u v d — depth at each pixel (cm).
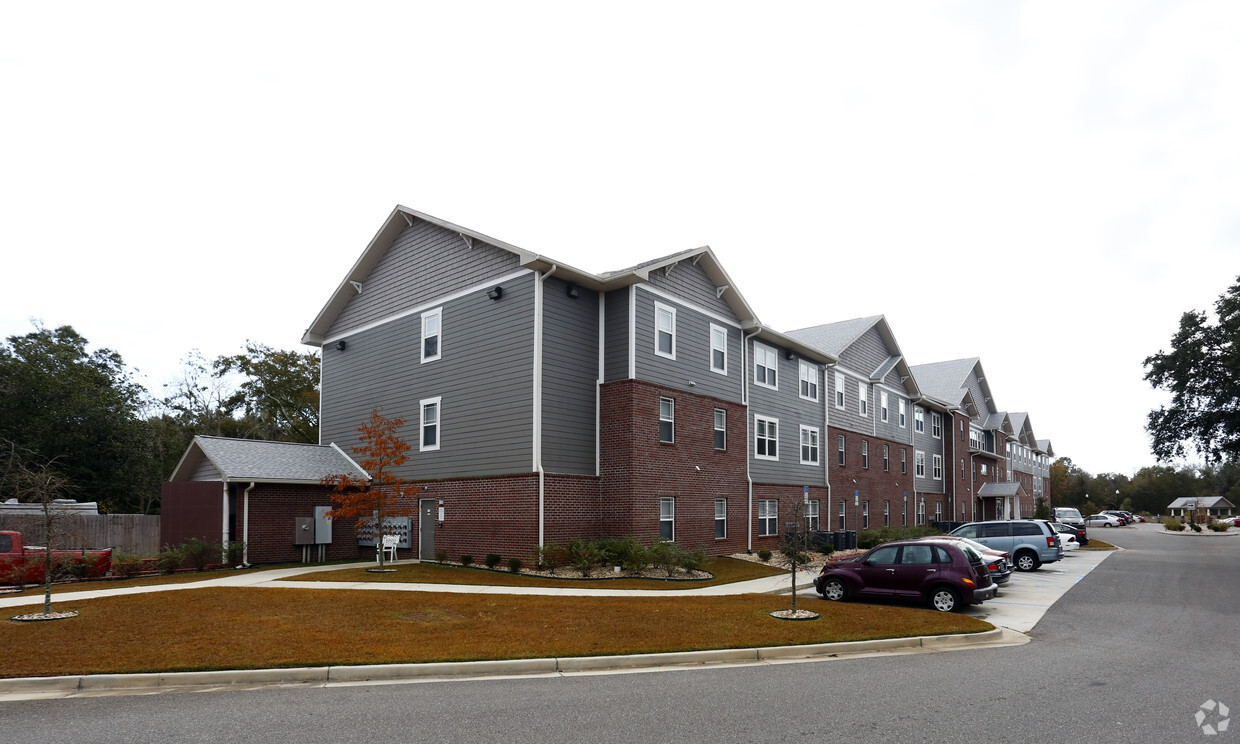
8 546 1834
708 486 2611
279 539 2384
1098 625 1476
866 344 4200
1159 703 838
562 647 1075
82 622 1190
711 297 2762
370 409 2752
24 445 3272
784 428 3228
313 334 2973
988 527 2734
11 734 702
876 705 821
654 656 1048
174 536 2330
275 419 4762
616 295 2405
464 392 2392
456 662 980
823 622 1338
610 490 2302
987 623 1394
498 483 2227
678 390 2502
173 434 4497
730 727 732
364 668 945
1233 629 1427
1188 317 3884
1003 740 699
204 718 758
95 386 3691
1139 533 6319
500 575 2027
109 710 789
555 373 2241
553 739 692
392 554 2344
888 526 4128
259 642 1062
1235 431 3803
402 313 2677
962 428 5688
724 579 2081
